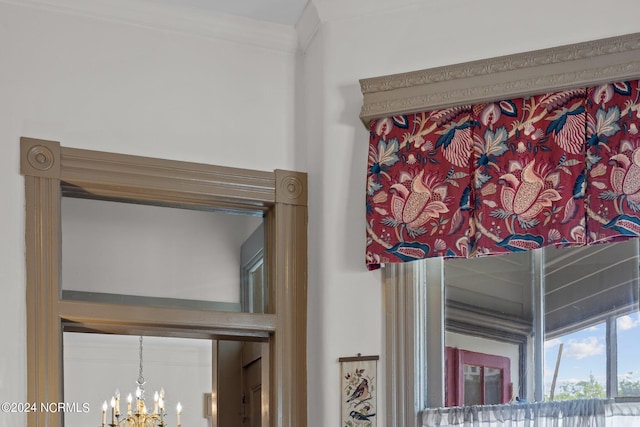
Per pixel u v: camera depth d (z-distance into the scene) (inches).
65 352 284.5
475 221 143.7
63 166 151.9
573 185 137.7
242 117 166.7
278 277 161.2
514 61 144.4
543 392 139.0
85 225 156.3
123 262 157.5
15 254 145.6
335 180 158.6
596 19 145.6
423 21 157.8
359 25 162.1
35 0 156.3
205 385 299.1
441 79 149.1
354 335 151.9
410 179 148.9
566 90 141.5
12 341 142.3
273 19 169.3
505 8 152.2
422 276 150.6
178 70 164.2
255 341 164.4
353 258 154.9
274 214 164.4
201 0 162.6
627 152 134.3
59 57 156.5
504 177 142.6
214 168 161.6
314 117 165.3
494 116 145.6
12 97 151.8
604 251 138.9
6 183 147.7
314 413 155.3
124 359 291.0
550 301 141.7
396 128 152.0
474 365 144.9
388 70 158.4
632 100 136.3
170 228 162.2
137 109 159.9
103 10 160.6
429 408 145.1
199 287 161.6
